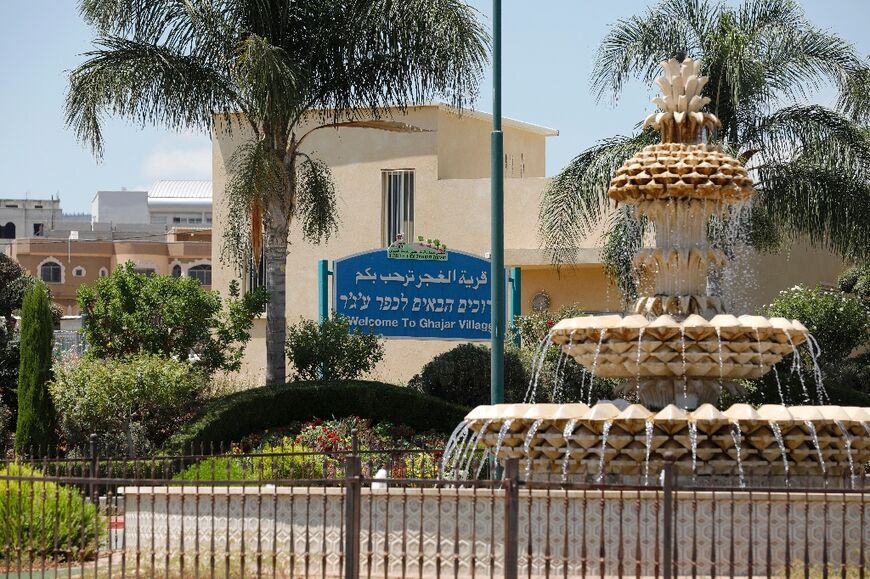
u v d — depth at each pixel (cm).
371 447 1872
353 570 863
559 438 1034
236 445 1914
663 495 907
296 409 2033
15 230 8088
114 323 2112
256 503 1010
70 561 994
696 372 1102
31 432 1909
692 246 1162
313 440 1900
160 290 2131
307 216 2281
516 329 2336
